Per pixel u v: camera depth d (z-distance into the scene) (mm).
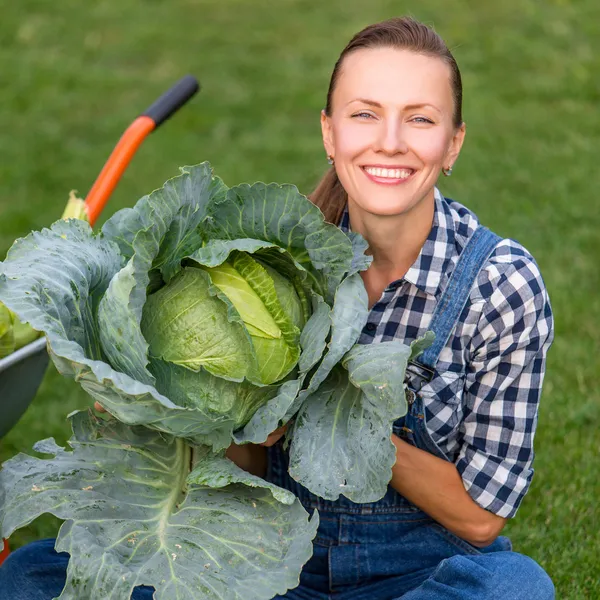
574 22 10172
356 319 2580
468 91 8539
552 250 5973
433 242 2820
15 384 2896
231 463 2555
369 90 2680
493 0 10789
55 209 6613
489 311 2744
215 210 2674
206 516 2508
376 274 2971
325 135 3021
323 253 2658
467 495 2799
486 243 2811
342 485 2496
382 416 2445
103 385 2299
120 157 3521
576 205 6559
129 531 2463
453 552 2883
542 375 2814
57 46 9758
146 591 2721
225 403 2510
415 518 2912
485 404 2799
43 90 8742
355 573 2865
